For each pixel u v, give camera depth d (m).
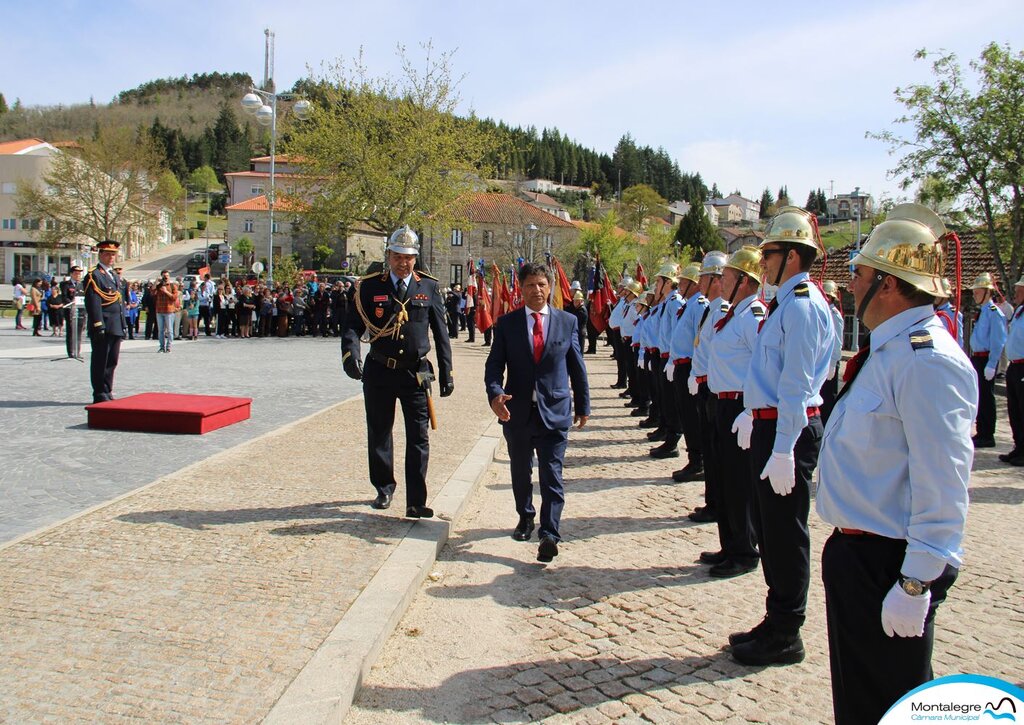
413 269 6.17
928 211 2.76
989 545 6.09
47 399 11.09
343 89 32.72
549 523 5.42
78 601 4.09
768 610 4.08
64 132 121.25
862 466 2.58
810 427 4.07
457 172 34.03
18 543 4.95
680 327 8.16
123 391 12.10
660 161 179.00
